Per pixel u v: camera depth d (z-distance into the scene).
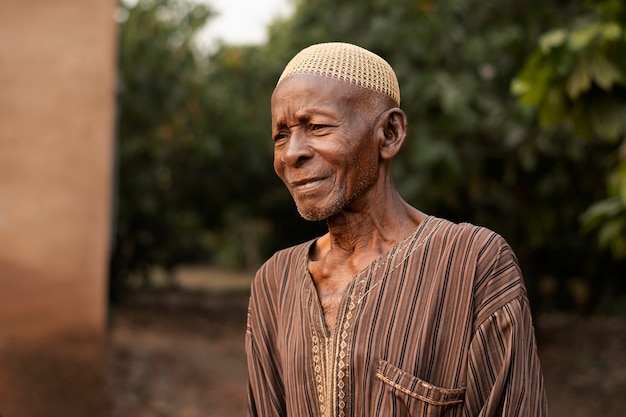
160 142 8.98
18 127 3.57
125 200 9.48
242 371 7.36
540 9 6.07
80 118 3.65
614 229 3.03
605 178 6.20
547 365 7.55
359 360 1.16
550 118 2.91
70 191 3.63
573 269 10.88
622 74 2.77
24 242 3.55
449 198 6.46
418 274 1.18
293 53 8.64
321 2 8.19
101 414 3.62
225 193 12.04
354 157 1.17
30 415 3.39
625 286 11.47
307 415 1.22
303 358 1.22
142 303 12.73
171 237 11.90
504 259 1.17
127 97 8.55
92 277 3.67
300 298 1.26
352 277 1.23
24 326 3.50
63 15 3.64
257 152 10.97
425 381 1.14
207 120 9.78
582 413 5.86
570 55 2.72
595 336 9.11
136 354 7.08
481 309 1.15
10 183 3.56
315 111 1.16
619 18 2.92
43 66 3.61
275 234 13.98
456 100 5.51
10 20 3.56
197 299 14.01
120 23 8.73
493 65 6.40
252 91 10.38
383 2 7.25
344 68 1.18
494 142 6.34
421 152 5.75
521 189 6.65
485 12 6.54
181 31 9.21
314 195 1.17
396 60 6.85
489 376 1.14
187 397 5.88
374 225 1.23
